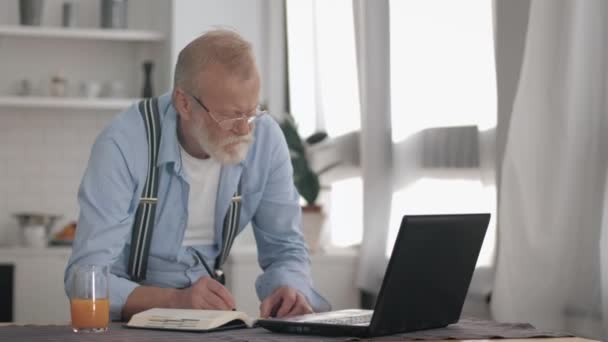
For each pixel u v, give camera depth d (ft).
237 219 8.47
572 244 9.34
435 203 12.28
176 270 8.34
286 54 18.02
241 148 7.70
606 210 8.85
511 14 10.66
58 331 6.49
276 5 17.98
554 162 9.44
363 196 13.99
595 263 9.30
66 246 17.06
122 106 17.52
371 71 13.70
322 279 14.70
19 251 16.52
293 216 8.80
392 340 6.00
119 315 7.48
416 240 5.99
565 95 9.33
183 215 8.17
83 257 7.53
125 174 7.79
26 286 16.51
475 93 11.51
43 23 18.13
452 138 11.98
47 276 16.58
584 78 9.25
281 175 8.73
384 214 13.69
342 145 15.84
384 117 13.67
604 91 9.18
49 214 17.29
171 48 17.16
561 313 9.51
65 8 17.70
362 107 13.98
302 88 17.26
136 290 7.50
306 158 15.72
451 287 6.63
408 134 12.83
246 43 7.70
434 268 6.32
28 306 16.52
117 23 17.79
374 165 13.75
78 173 18.22
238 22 17.69
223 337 6.12
